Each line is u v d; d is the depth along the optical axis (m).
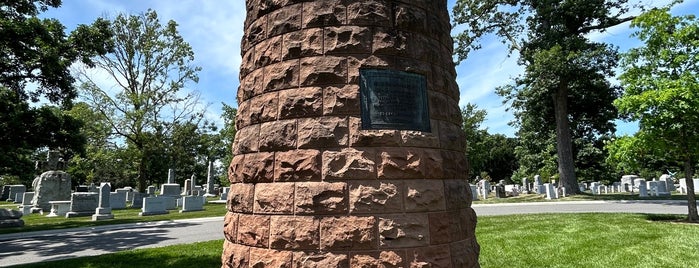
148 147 29.16
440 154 3.83
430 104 3.93
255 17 4.31
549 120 29.59
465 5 25.25
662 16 11.51
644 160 12.52
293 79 3.77
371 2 3.87
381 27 3.84
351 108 3.61
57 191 22.97
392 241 3.38
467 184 4.21
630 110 11.70
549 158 38.53
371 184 3.47
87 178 36.78
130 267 7.54
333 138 3.54
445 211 3.70
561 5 22.88
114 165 29.92
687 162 11.79
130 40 29.94
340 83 3.67
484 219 13.47
